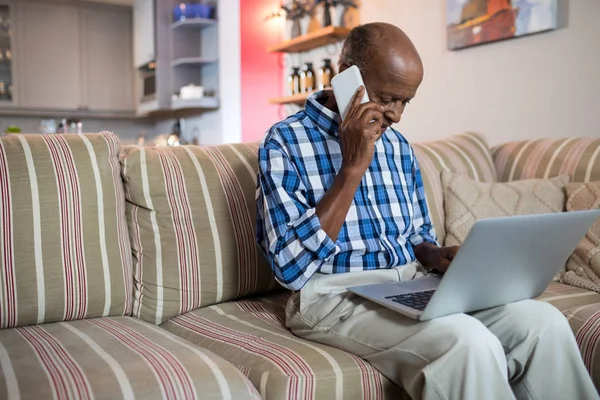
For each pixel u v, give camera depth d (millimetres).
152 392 904
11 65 5582
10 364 976
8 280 1229
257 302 1526
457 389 935
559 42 2350
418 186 1468
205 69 5285
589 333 1260
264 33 4875
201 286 1443
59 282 1278
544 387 1035
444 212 1902
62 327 1251
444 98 2969
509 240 959
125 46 6090
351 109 1149
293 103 4438
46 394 860
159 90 5258
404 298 1099
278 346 1162
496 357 944
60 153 1341
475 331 959
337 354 1123
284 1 4668
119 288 1371
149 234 1430
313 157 1234
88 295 1317
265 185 1190
